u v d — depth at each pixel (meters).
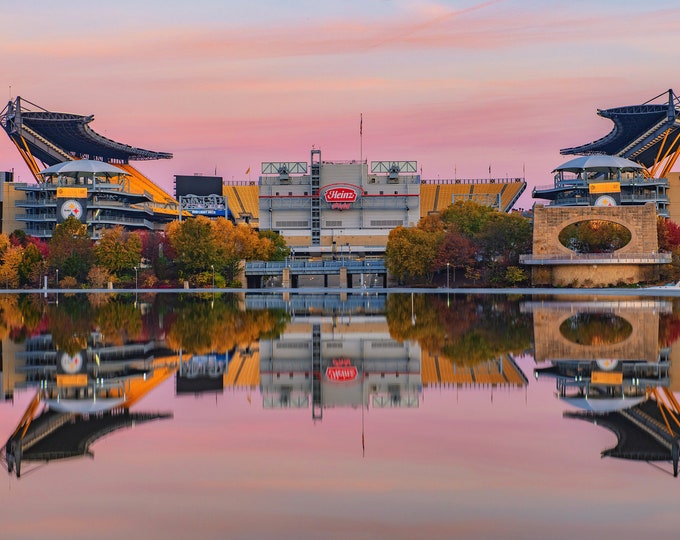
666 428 39.41
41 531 26.75
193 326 93.12
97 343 75.19
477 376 55.28
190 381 54.19
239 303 143.88
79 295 178.50
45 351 69.06
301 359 65.19
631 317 99.06
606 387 50.34
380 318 103.69
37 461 34.25
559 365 59.72
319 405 45.69
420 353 67.69
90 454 35.22
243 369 59.72
